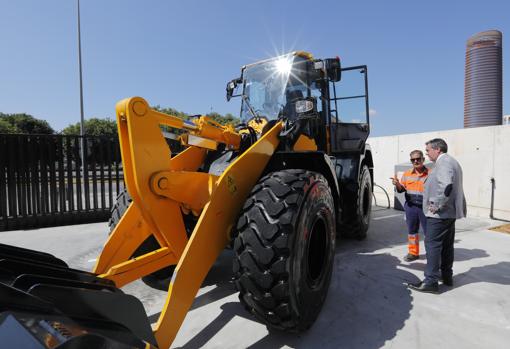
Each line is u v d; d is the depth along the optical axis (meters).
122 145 1.90
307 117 3.12
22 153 5.91
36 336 0.94
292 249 1.90
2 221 5.75
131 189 1.91
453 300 2.84
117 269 1.94
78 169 6.43
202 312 2.60
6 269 1.42
